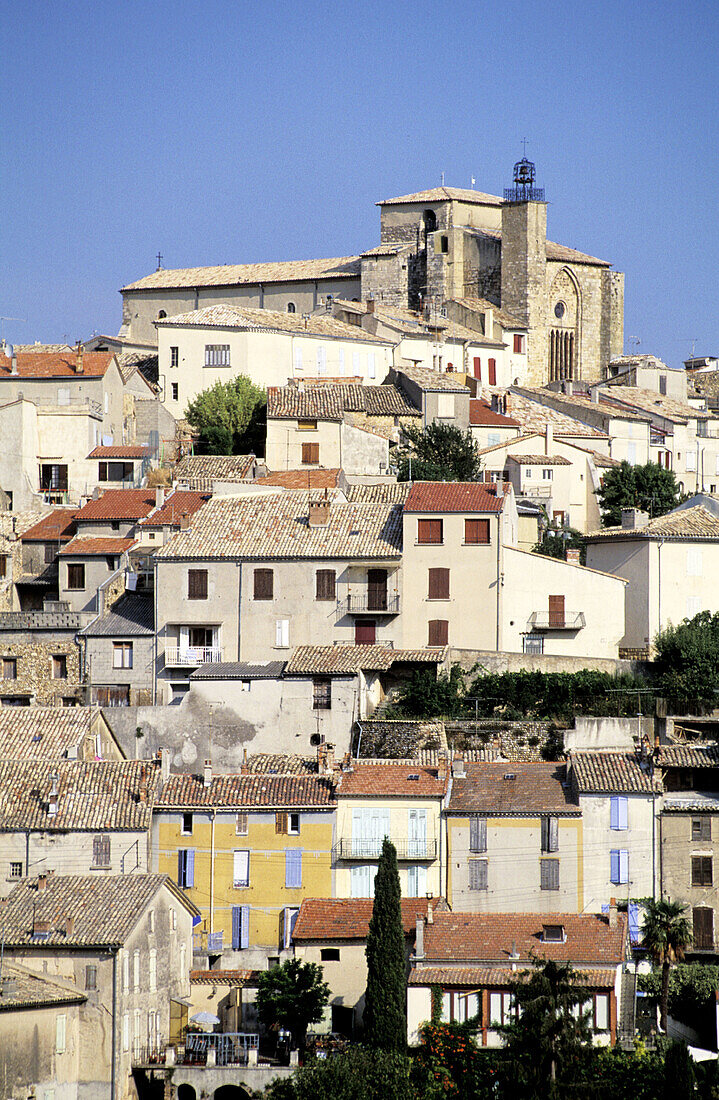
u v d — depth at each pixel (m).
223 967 161.25
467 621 192.75
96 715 180.88
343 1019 151.38
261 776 168.50
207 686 184.75
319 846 163.25
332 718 181.62
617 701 183.25
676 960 151.75
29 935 146.62
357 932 153.38
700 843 160.12
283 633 193.38
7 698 195.12
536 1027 135.12
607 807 161.62
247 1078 142.00
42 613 199.25
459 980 143.38
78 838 163.62
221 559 194.62
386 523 199.25
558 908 160.50
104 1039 143.38
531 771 168.62
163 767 169.25
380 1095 132.12
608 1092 130.38
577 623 197.00
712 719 177.88
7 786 167.88
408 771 168.25
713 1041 147.25
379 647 188.88
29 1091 137.00
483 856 162.00
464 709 183.38
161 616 195.00
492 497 197.62
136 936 148.12
